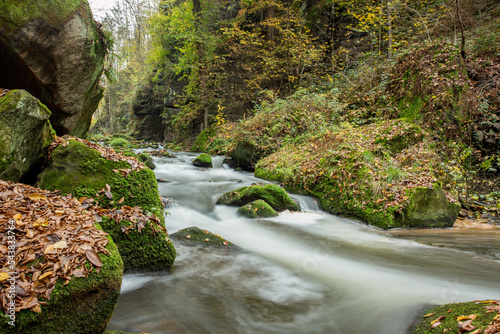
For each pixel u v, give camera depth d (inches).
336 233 231.0
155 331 108.0
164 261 149.0
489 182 287.1
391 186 251.1
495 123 305.9
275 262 173.2
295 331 113.3
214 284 144.5
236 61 738.2
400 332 108.7
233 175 435.5
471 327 87.1
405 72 384.5
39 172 173.2
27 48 188.9
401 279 151.5
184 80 912.3
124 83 1334.9
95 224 121.4
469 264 166.1
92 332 93.6
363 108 416.2
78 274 92.1
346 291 141.0
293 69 642.8
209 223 248.8
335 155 307.7
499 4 433.7
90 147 175.2
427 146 297.3
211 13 781.3
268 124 468.4
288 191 339.0
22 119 149.1
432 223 236.1
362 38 608.4
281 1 744.3
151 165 435.8
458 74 328.2
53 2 195.8
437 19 428.5
